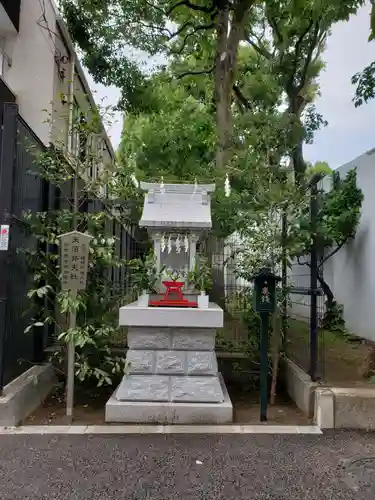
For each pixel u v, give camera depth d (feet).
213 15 36.14
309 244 19.03
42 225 17.66
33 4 30.27
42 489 11.10
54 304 19.43
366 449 13.83
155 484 11.43
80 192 20.01
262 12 43.47
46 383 19.36
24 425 15.76
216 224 22.12
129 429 15.38
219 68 35.47
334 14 30.27
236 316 22.79
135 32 40.88
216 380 16.76
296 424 16.29
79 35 39.34
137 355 16.94
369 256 28.43
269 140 23.81
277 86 40.29
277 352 19.61
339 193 30.45
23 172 17.67
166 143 48.52
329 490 11.25
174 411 16.16
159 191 19.74
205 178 26.89
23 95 29.76
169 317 16.87
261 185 19.69
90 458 12.89
